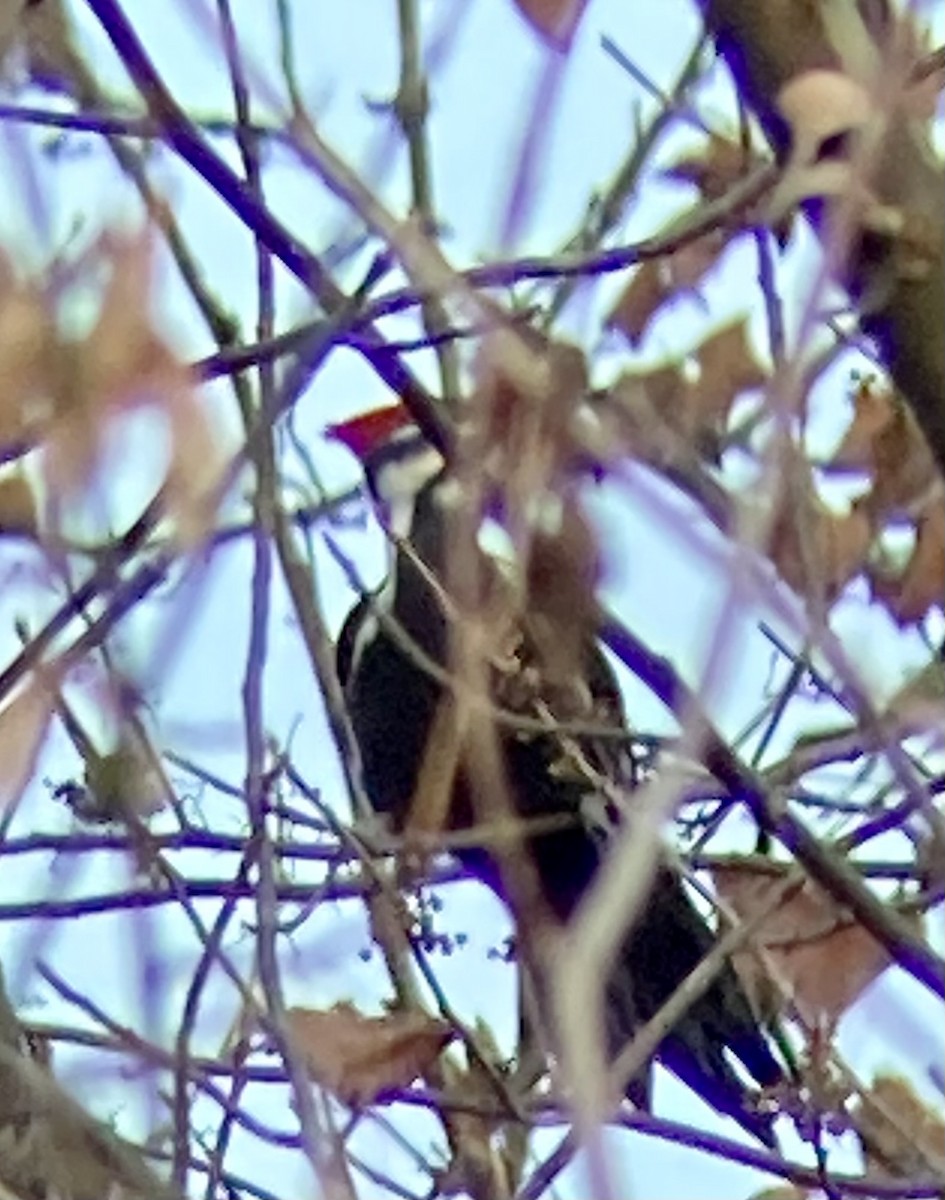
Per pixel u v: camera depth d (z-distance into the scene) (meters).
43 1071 4.10
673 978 5.34
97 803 3.91
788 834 5.03
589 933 2.03
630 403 3.65
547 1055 4.16
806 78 2.88
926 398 3.39
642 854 2.09
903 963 4.99
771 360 3.29
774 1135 5.29
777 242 3.78
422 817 3.30
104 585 3.13
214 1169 4.16
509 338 3.05
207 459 2.28
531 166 2.74
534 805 5.06
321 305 3.88
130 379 2.26
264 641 3.61
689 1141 5.17
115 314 2.26
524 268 3.60
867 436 4.95
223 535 3.60
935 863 5.10
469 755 3.11
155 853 3.82
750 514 2.40
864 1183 5.16
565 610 3.20
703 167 4.61
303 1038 4.67
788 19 3.25
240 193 3.83
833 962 5.17
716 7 3.31
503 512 3.16
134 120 3.79
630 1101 5.29
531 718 4.45
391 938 5.10
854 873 5.12
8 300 2.24
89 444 2.25
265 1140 4.56
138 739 3.40
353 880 5.10
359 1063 4.96
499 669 3.47
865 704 3.83
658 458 3.50
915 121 3.39
